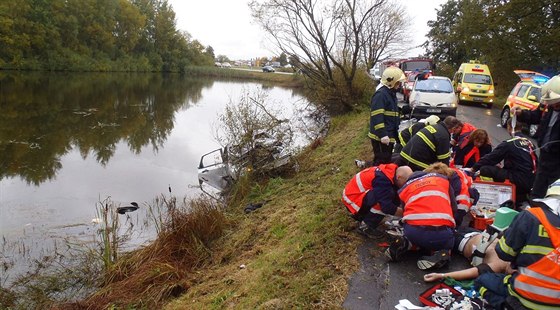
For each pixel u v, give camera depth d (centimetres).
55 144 1711
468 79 1988
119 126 2139
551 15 1897
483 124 1464
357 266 478
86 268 727
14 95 3109
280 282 492
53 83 4184
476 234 472
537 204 323
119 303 607
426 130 586
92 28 6281
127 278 680
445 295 401
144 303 601
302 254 543
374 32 2869
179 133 2005
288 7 2284
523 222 315
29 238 855
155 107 2897
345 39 2378
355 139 1331
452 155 723
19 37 5075
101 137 1875
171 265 697
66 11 5869
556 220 308
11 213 989
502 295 360
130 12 7050
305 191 908
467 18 2205
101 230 847
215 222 809
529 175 582
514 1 1861
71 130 1994
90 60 6175
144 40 7694
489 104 1931
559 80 523
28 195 1120
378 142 681
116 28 7019
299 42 2375
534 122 644
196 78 7056
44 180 1258
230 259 703
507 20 1958
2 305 625
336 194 780
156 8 8006
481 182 572
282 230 707
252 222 827
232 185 1164
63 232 888
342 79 2417
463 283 420
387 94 672
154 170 1391
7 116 2261
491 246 433
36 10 5288
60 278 700
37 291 662
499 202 562
